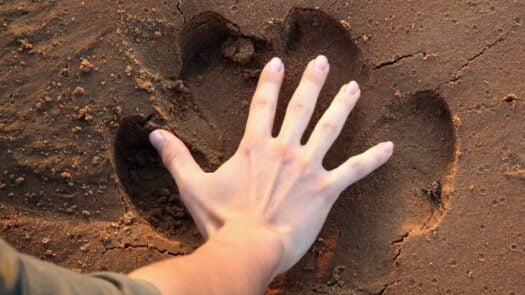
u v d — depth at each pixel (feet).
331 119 1.88
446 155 1.98
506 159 1.93
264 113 1.87
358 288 1.91
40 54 2.00
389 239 1.93
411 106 2.01
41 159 1.94
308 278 1.92
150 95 1.98
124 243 1.90
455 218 1.91
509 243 1.88
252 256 1.62
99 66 1.99
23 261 1.17
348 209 1.97
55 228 1.91
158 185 2.01
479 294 1.87
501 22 2.01
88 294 1.22
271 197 1.78
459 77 1.98
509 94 1.96
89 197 1.94
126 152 2.01
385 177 1.98
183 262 1.50
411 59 2.00
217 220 1.79
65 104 1.97
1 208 1.93
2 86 1.98
